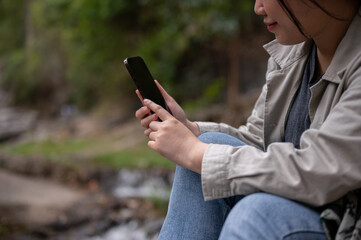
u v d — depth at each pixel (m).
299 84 1.19
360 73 0.93
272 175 0.89
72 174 6.07
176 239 1.09
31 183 5.60
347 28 1.05
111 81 11.41
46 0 11.67
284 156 0.90
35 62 15.32
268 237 0.84
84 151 7.91
